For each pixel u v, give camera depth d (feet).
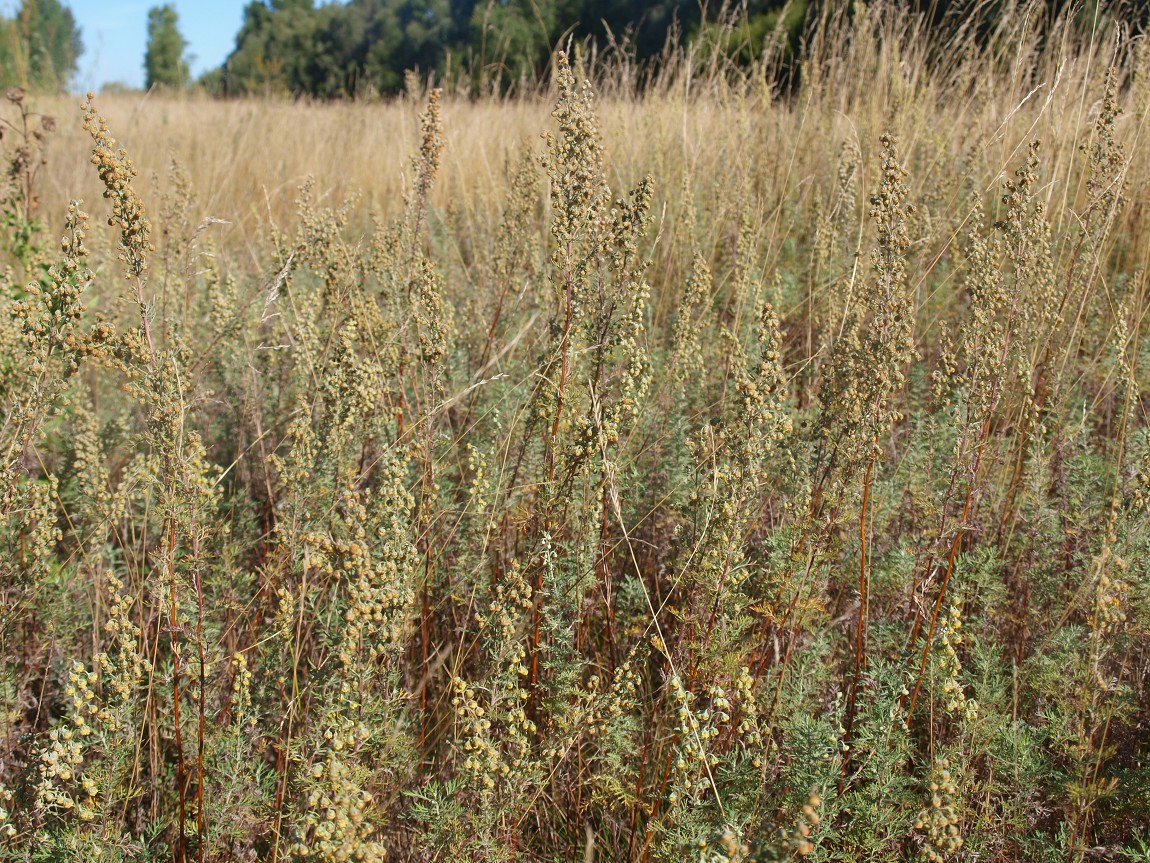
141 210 8.03
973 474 10.28
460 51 60.39
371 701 8.28
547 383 10.78
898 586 10.72
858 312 11.66
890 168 9.12
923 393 14.19
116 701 8.41
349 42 132.87
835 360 10.03
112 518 11.39
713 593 8.93
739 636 9.82
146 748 9.89
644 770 9.07
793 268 18.66
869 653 10.37
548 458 10.71
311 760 7.93
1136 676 9.96
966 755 8.68
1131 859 8.20
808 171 21.97
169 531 8.41
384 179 27.45
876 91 24.30
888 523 12.03
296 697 9.00
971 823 8.65
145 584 10.88
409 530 9.86
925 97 24.09
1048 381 12.96
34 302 8.82
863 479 10.00
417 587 10.33
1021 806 8.48
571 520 10.94
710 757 7.70
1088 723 9.09
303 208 15.61
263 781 8.99
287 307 15.57
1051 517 11.15
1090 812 8.73
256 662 10.28
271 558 11.30
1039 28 23.11
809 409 12.35
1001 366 10.14
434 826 7.96
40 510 10.36
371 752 8.61
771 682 9.71
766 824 7.50
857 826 8.15
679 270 18.04
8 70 33.91
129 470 11.83
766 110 25.21
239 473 14.26
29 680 10.62
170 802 9.44
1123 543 9.48
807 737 7.94
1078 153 17.43
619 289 10.33
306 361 12.98
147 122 39.14
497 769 7.93
